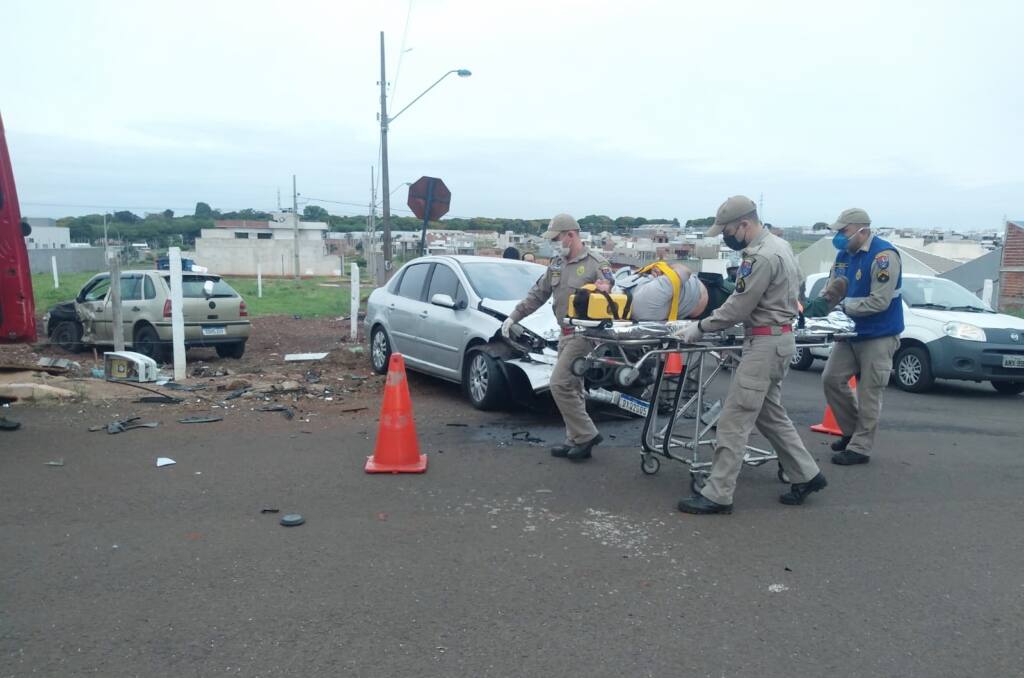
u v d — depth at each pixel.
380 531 4.86
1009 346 10.31
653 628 3.68
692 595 4.04
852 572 4.38
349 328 18.30
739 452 5.26
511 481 5.98
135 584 4.07
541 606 3.88
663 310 5.72
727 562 4.48
